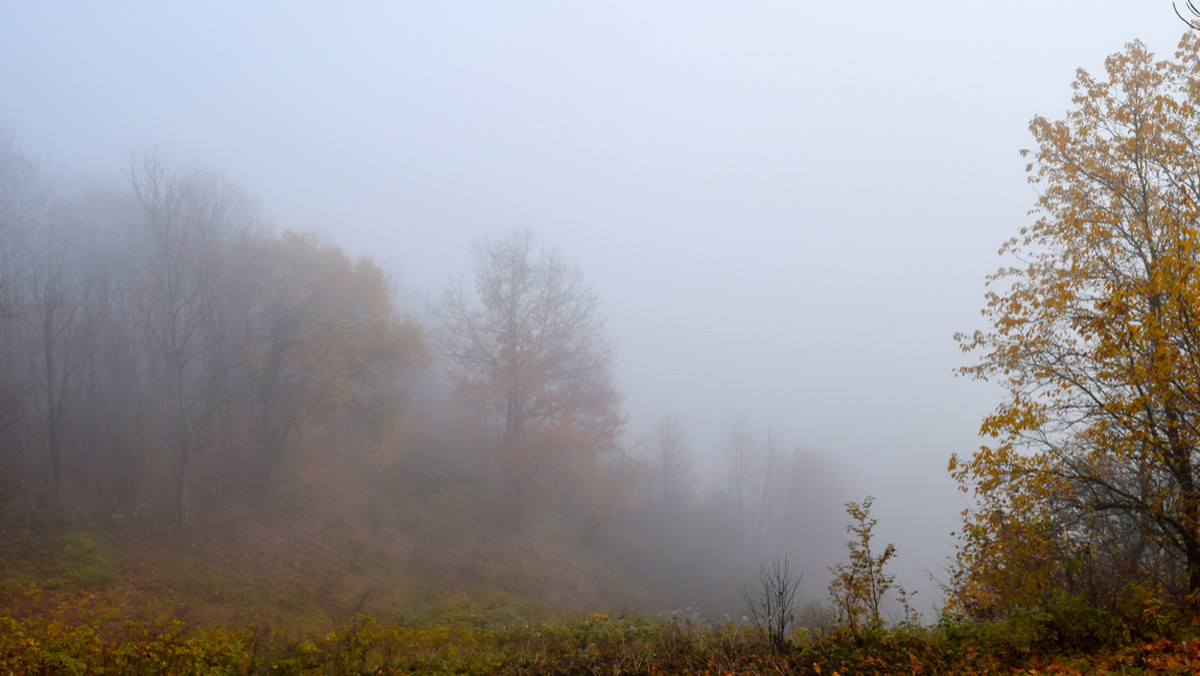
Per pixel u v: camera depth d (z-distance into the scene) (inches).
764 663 300.4
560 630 458.3
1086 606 311.1
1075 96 479.2
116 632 540.1
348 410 1162.6
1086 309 417.1
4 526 773.9
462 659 355.6
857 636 325.7
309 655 359.9
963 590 411.5
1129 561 399.9
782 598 343.3
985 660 270.8
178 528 912.9
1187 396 330.3
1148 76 449.1
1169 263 329.1
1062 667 239.5
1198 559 350.3
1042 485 382.0
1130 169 448.5
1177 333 327.0
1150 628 287.4
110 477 984.3
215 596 733.9
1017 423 386.9
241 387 1138.0
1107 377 378.0
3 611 528.1
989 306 469.1
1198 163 413.7
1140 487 407.2
